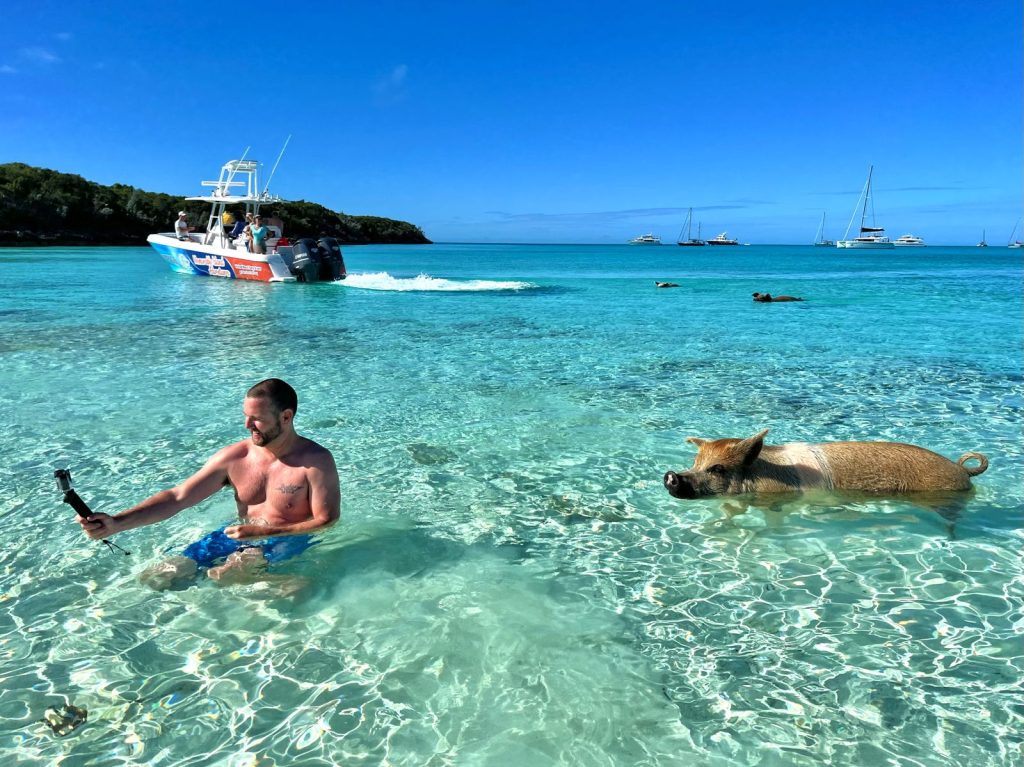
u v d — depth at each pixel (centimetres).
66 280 2469
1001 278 3447
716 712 262
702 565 384
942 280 3231
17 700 267
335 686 276
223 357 1014
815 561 388
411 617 327
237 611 329
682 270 4366
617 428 654
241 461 381
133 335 1221
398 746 243
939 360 1016
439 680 280
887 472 479
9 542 405
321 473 375
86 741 245
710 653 300
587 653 300
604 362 995
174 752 240
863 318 1569
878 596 349
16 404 722
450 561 386
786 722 256
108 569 372
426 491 494
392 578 365
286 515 375
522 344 1162
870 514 453
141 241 7081
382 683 278
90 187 7294
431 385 835
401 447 595
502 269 4284
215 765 234
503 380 866
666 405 741
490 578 366
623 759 237
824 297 2178
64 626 317
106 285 2273
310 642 306
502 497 484
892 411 717
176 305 1738
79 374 879
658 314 1647
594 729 252
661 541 415
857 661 294
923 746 243
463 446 598
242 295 2016
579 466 550
